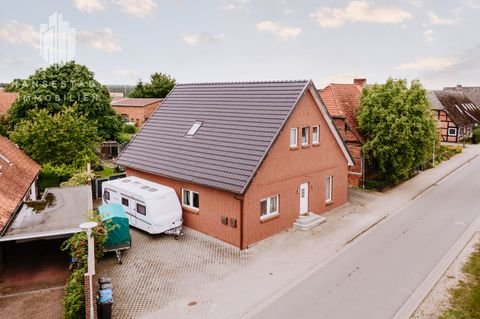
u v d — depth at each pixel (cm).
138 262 1786
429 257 1848
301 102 2183
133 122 6494
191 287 1577
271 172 2039
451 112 5684
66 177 2834
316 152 2358
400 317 1376
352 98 3341
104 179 2727
